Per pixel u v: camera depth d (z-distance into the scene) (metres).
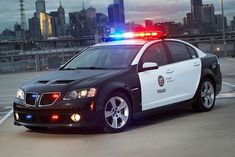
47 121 8.29
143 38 10.10
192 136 7.95
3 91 19.59
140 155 6.82
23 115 8.63
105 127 8.45
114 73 8.81
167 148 7.17
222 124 8.93
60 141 8.07
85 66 9.60
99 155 6.95
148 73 9.28
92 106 8.21
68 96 8.20
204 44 42.66
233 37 44.78
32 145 7.89
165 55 9.86
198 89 10.45
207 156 6.58
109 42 10.31
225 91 14.71
